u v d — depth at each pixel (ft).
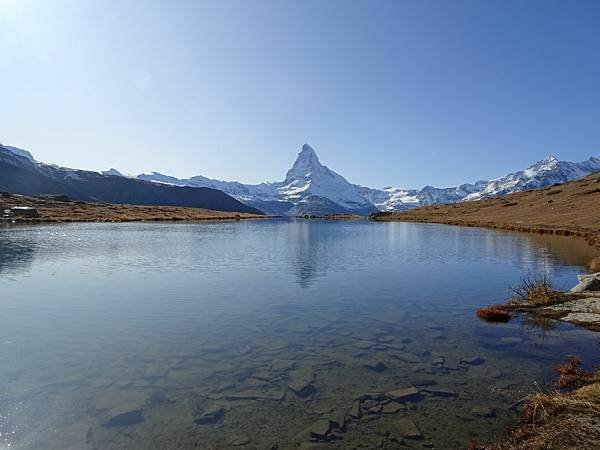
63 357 52.95
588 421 34.04
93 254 153.89
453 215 542.16
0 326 66.28
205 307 79.00
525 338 60.75
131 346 57.36
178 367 49.85
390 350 56.03
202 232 282.77
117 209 528.63
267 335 62.64
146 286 98.43
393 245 206.69
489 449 32.22
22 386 44.37
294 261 144.77
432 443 33.63
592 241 199.00
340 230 341.82
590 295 81.82
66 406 39.83
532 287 87.45
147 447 33.06
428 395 42.34
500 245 201.57
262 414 38.52
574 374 46.37
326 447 33.14
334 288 98.17
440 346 57.57
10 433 34.96
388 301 85.20
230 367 49.90
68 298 85.35
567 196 431.84
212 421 37.22
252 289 96.12
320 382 45.60
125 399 41.32
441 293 93.20
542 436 32.58
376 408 39.70
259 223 483.51
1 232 240.53
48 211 428.15
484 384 44.83
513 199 552.00
